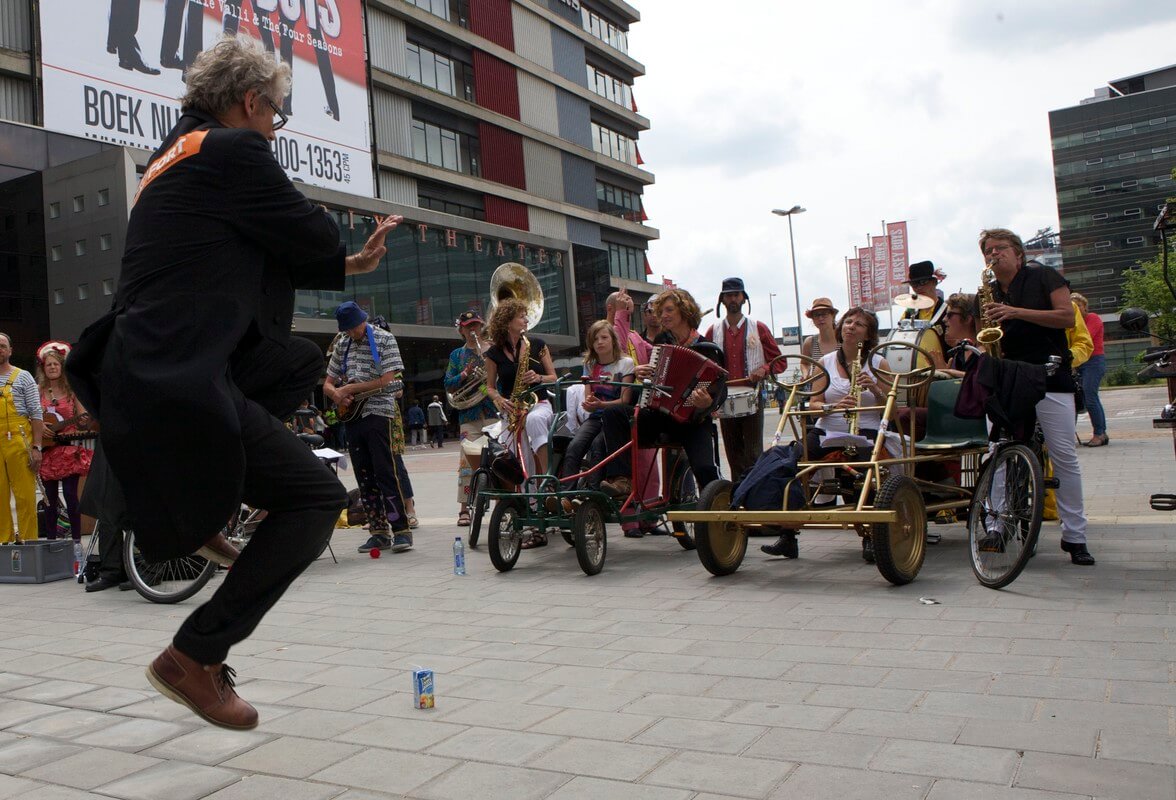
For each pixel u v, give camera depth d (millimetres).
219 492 2434
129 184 22391
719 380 6750
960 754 2812
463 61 44375
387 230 2889
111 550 6617
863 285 44156
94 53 24188
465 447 9180
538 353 7898
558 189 50000
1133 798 2461
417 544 8352
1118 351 105625
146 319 2457
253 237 2586
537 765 2910
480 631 4840
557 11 51312
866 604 4918
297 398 2811
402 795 2730
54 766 3070
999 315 5395
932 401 6461
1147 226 116750
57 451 7746
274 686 3971
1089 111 119750
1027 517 5055
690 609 5070
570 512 6559
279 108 2848
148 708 3695
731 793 2623
